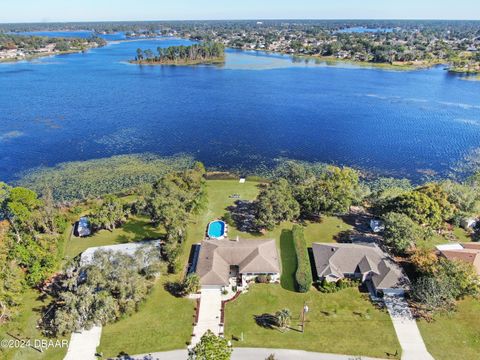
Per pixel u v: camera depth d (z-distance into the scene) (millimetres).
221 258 62312
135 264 56031
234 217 79500
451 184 82312
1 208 72312
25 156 116875
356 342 49156
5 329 52188
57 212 77938
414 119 155250
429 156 117812
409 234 62938
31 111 163875
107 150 122500
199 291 58219
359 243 66875
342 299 56531
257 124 149750
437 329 51094
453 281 52750
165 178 83188
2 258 57781
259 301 56406
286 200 73500
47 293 59094
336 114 163375
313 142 130250
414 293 54531
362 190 84688
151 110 168750
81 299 50156
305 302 56062
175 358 47312
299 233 71312
